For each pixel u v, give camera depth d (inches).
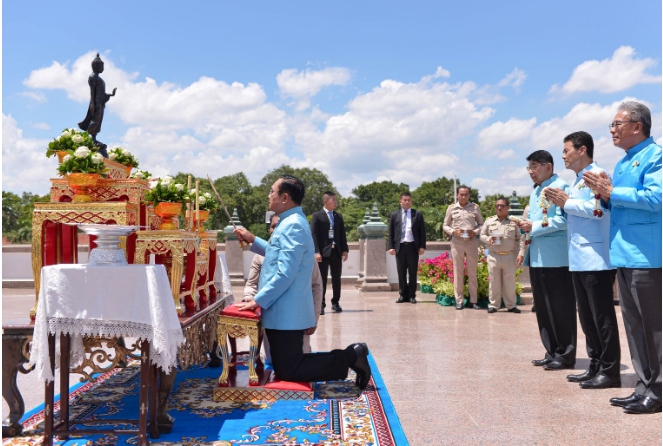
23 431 124.9
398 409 142.9
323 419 134.0
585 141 170.2
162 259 158.7
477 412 139.6
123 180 145.5
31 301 440.1
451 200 3235.7
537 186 197.2
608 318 161.8
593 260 161.5
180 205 155.0
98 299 113.9
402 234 404.8
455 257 362.6
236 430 126.6
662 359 137.5
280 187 161.0
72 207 131.2
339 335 262.5
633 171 142.9
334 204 358.6
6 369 122.3
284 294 157.0
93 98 168.9
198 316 144.5
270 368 188.1
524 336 255.6
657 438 119.8
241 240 185.3
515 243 342.6
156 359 116.1
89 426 129.8
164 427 124.6
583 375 171.2
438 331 272.4
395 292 494.3
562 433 123.5
